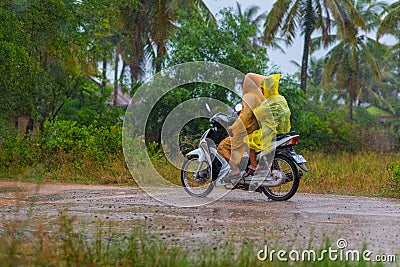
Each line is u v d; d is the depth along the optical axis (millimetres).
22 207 8945
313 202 10125
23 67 16562
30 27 17031
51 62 20672
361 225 7496
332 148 28750
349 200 10664
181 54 22266
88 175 14852
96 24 20547
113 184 13719
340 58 43938
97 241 5309
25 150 16047
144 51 30719
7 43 15961
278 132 10109
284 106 10109
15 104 18531
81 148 16125
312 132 28828
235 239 6227
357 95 49438
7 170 15484
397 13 32031
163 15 27453
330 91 54375
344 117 47625
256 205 9523
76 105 25484
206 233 6621
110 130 17891
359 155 24078
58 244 5566
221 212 8562
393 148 30344
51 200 10070
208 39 22531
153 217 7934
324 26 33344
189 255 5141
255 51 23703
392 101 58562
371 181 13750
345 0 32688
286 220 7805
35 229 6652
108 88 25188
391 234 6832
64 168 15289
